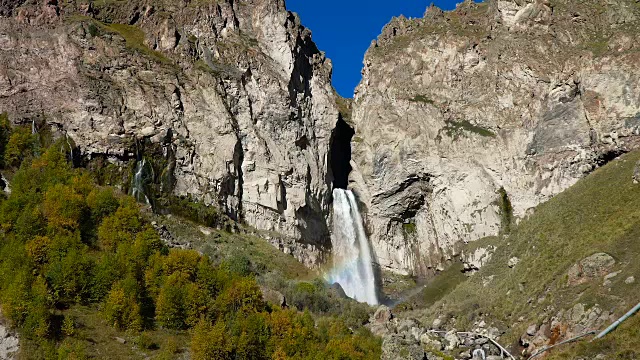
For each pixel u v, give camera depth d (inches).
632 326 1956.2
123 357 1825.8
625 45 3142.2
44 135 2933.1
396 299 3309.5
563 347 2080.5
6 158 2758.4
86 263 2086.6
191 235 2790.4
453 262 3356.3
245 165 3262.8
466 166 3383.4
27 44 3139.8
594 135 3063.5
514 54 3422.7
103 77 3129.9
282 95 3444.9
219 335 1881.2
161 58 3331.7
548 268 2549.2
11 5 3243.1
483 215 3272.6
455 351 2285.9
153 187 2970.0
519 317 2410.2
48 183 2527.1
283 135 3417.8
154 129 3075.8
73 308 1983.3
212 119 3223.4
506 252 2977.4
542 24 3457.2
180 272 2185.0
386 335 2252.7
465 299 2792.8
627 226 2438.5
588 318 2108.8
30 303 1861.5
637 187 2618.1
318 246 3440.0
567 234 2669.8
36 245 2128.4
